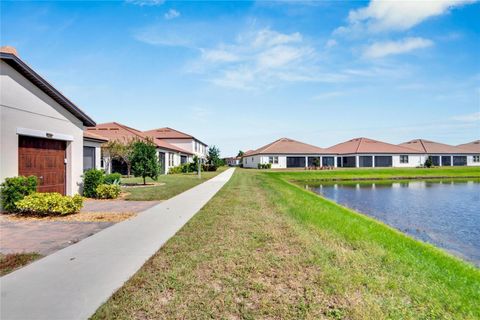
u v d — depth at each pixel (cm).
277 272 500
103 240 681
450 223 1258
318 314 374
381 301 407
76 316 363
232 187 1888
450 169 4725
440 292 440
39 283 454
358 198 2038
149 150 2031
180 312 374
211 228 792
